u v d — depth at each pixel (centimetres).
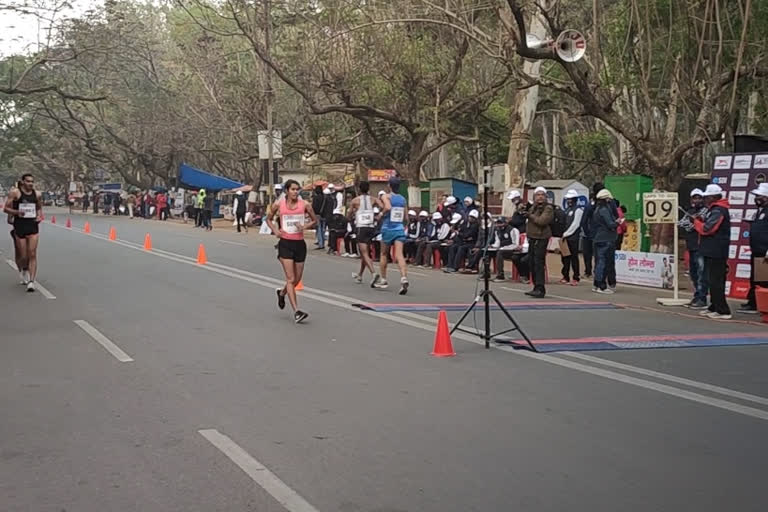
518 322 1196
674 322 1238
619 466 566
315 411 691
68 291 1457
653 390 784
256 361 886
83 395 736
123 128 5544
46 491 507
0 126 5922
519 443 612
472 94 2827
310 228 1164
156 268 1875
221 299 1369
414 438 621
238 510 479
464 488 519
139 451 583
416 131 2758
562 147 4441
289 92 3631
